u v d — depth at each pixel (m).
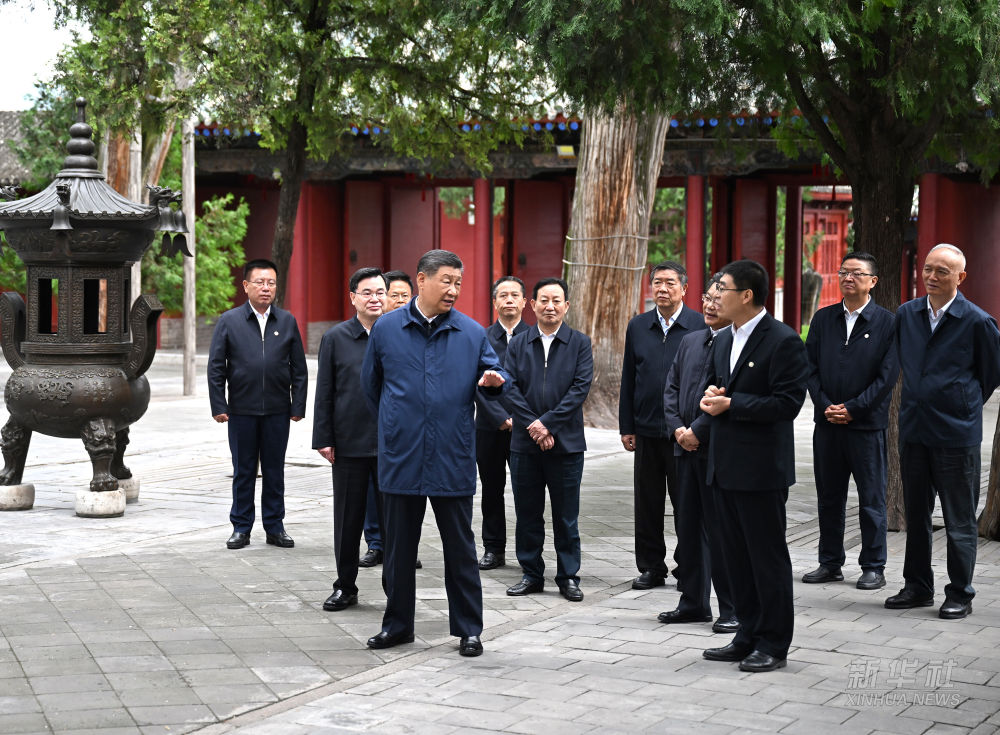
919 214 23.00
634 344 7.06
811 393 7.29
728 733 4.46
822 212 44.69
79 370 9.26
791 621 5.34
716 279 6.10
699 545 6.19
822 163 11.01
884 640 5.84
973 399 6.43
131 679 5.18
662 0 7.98
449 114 14.84
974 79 8.12
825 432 7.23
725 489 5.34
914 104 8.48
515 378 6.94
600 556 8.01
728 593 6.01
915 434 6.47
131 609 6.39
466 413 5.65
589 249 15.88
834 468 7.22
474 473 5.68
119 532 8.66
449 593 5.66
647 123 15.65
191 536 8.53
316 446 6.46
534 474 6.87
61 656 5.51
